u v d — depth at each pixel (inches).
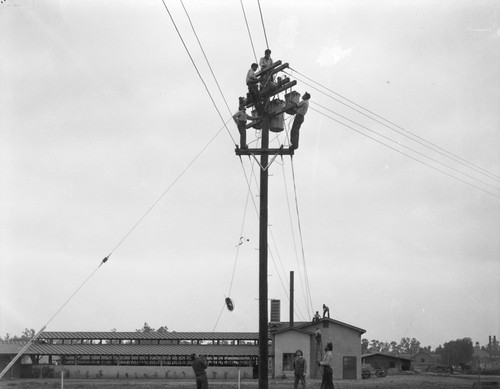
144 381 2063.2
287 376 2220.7
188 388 1539.1
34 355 2429.9
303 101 840.9
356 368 2225.6
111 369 2340.1
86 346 2459.4
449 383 1758.1
